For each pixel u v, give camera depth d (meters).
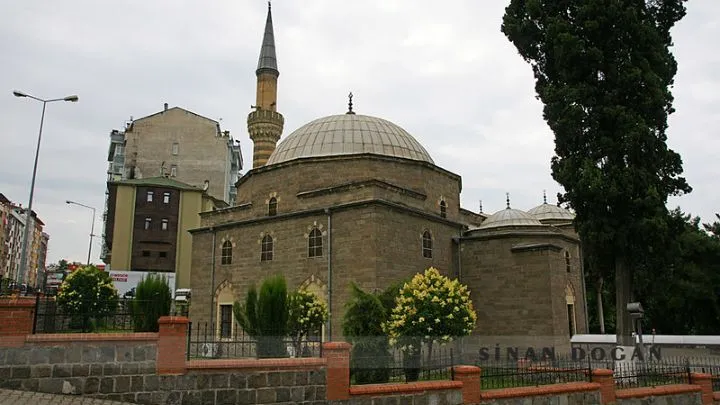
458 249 35.59
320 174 35.25
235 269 35.81
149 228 59.62
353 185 31.55
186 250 60.88
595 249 27.17
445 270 34.22
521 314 32.25
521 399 17.56
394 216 30.84
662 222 25.23
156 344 13.95
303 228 32.62
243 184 40.00
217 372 14.22
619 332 26.58
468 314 22.77
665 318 48.25
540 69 30.91
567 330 32.25
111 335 13.68
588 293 52.12
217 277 36.75
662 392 20.78
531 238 34.00
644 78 27.09
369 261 28.98
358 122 39.59
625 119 26.55
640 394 20.23
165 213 60.66
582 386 18.88
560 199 28.05
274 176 36.44
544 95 29.31
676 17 29.67
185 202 62.09
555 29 28.77
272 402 14.52
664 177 27.52
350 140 37.97
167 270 59.62
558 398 18.31
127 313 19.88
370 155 35.28
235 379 14.34
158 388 13.70
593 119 27.47
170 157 73.81
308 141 38.69
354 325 21.64
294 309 24.58
